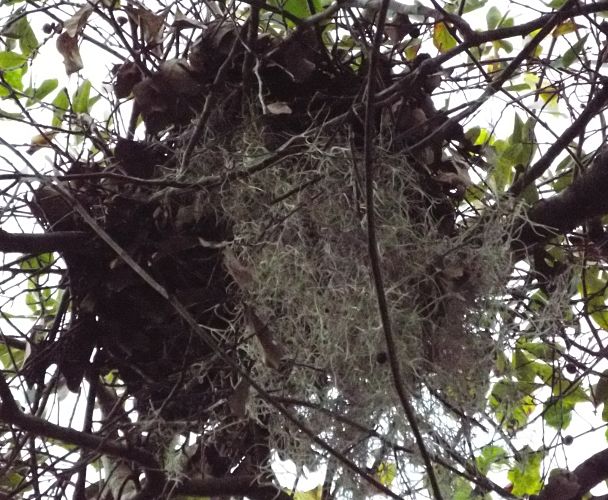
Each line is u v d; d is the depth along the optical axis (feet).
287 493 6.79
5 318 6.74
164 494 6.73
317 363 6.33
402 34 6.73
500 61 6.80
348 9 6.59
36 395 6.75
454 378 6.39
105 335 6.70
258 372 6.43
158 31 6.64
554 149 6.59
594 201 6.64
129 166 6.63
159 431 6.52
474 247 6.48
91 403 6.75
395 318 6.28
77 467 6.57
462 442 6.41
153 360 6.74
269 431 6.46
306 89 6.70
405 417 6.26
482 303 6.41
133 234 6.59
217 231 6.59
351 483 6.33
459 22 6.37
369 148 5.68
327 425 6.33
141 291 6.60
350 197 6.42
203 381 6.74
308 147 6.50
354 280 6.30
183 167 6.42
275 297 6.36
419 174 6.61
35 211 6.66
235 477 6.76
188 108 6.64
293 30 6.63
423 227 6.48
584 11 6.24
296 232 6.39
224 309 6.62
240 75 6.68
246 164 6.40
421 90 6.70
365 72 6.70
